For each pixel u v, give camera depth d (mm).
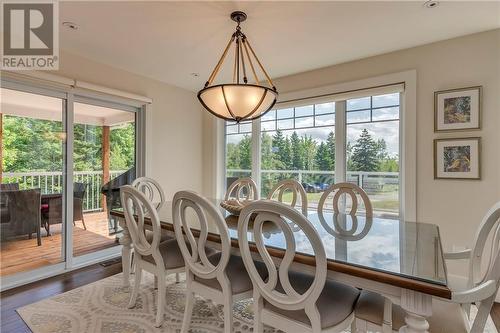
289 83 3637
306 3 2012
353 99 3234
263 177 4070
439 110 2609
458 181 2531
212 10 2105
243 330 1901
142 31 2447
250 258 1394
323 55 2965
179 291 2457
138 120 3762
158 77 3748
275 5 2037
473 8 2062
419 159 2721
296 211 1130
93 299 2314
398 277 1114
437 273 1146
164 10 2104
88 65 3104
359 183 3207
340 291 1474
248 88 1900
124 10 2105
